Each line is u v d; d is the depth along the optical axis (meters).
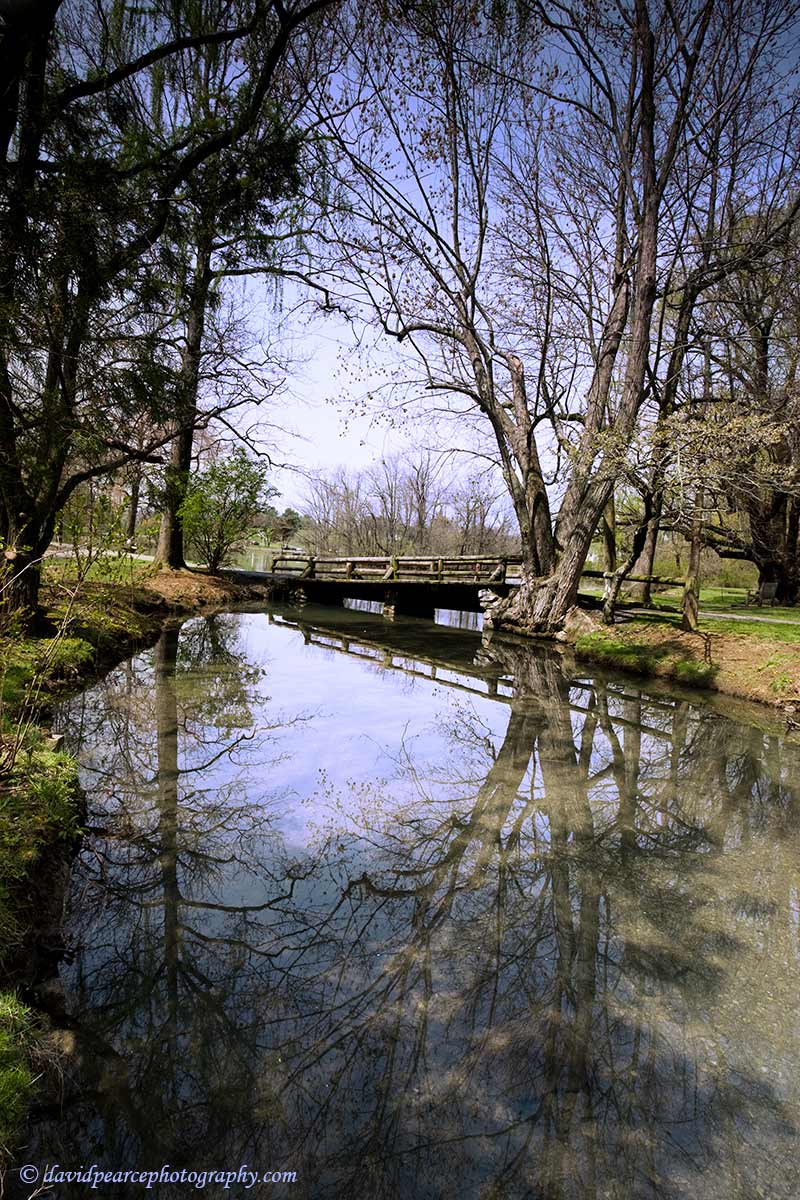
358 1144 2.45
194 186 6.46
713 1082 2.80
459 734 7.87
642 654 11.86
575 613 14.56
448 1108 2.62
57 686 7.04
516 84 12.99
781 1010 3.26
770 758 7.23
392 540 36.66
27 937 3.29
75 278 5.11
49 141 5.35
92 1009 3.08
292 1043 2.94
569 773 6.69
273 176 6.68
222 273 9.04
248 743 7.03
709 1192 2.30
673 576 28.48
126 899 4.01
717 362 16.36
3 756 4.52
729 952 3.74
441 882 4.46
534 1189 2.29
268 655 12.16
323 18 8.29
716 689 10.23
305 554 22.47
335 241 12.30
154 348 6.07
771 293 14.98
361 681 10.49
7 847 3.65
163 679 9.48
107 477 7.40
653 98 12.37
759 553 20.22
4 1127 2.31
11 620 4.84
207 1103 2.62
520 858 4.85
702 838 5.25
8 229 4.58
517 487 15.08
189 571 19.62
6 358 5.21
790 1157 2.46
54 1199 2.18
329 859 4.70
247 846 4.78
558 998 3.30
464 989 3.35
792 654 10.20
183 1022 3.05
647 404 15.66
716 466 11.07
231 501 19.48
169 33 6.75
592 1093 2.71
